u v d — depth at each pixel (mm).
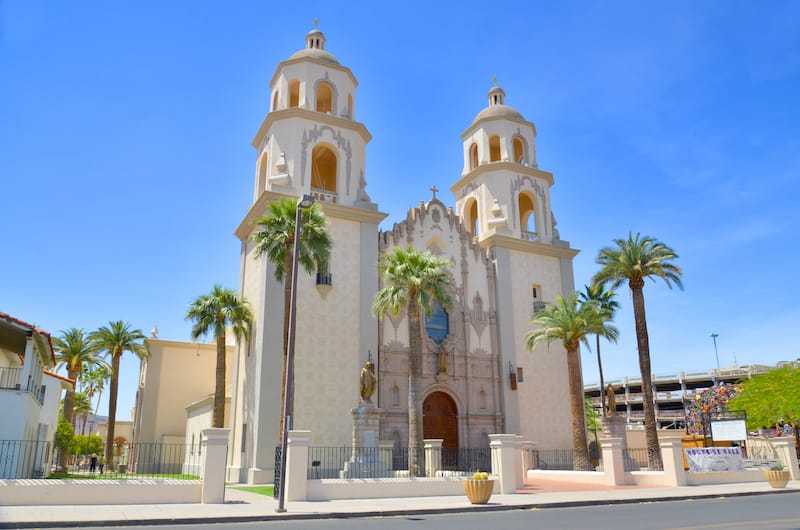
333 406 34719
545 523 15383
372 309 34281
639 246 38719
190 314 38312
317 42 43906
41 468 33969
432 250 43031
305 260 30750
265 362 33656
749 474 32000
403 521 16188
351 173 40219
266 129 41250
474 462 38906
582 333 37188
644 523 15094
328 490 21609
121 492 18938
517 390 41375
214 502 19625
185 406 53281
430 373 39625
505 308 42938
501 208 45719
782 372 51156
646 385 36875
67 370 50750
